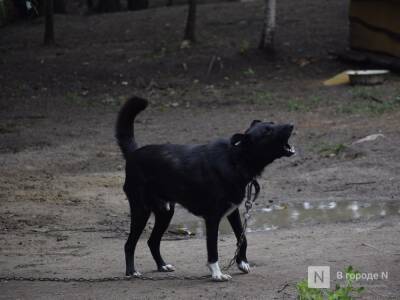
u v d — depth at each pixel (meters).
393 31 25.81
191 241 11.08
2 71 28.27
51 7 31.69
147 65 28.41
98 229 12.13
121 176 16.25
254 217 12.56
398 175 14.70
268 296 7.59
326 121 20.47
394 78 24.94
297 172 15.86
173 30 32.91
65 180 15.82
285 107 22.78
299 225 11.71
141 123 22.02
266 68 27.80
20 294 8.23
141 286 8.34
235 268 8.96
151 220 12.71
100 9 40.91
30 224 12.45
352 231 10.87
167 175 8.45
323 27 31.83
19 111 24.00
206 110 23.33
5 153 18.94
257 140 8.04
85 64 28.75
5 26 36.12
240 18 33.97
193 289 8.05
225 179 8.16
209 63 28.22
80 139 20.36
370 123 19.58
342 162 16.19
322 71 27.11
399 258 8.92
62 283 8.67
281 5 36.25
